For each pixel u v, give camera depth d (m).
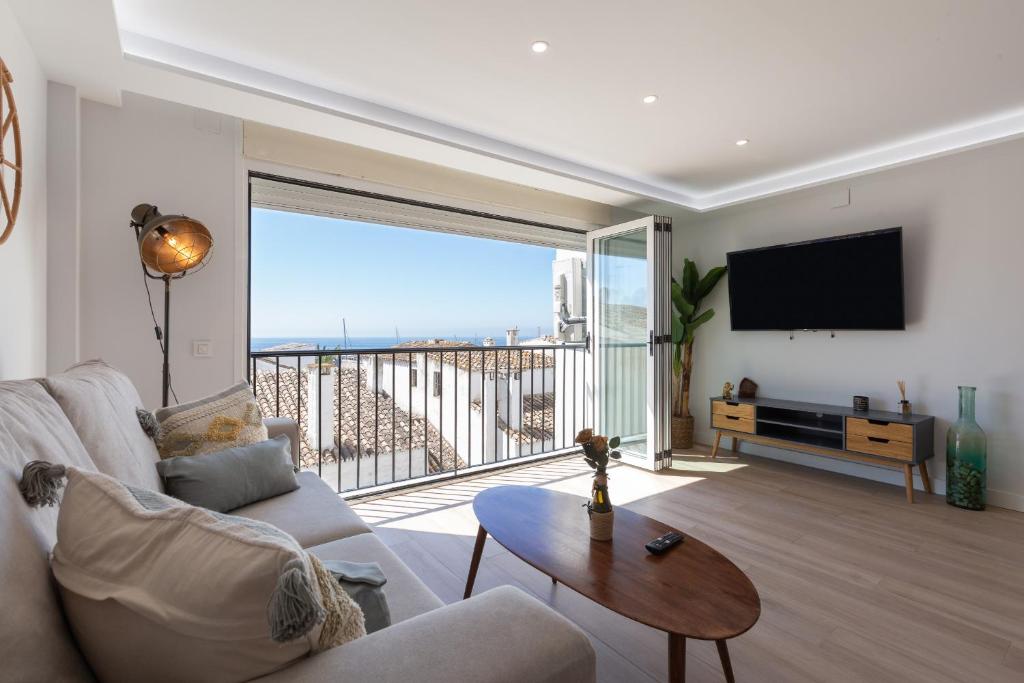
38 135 2.12
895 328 3.55
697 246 5.04
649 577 1.45
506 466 4.09
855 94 2.70
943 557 2.45
